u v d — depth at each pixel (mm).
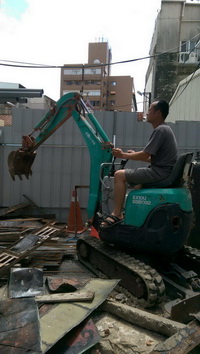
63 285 3150
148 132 6902
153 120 3928
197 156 5199
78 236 5957
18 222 6207
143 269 3375
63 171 7023
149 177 3654
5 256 3977
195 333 2154
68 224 6410
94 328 2521
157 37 20609
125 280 3584
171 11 20438
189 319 2818
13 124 6910
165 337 2557
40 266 4285
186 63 20188
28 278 3438
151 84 22703
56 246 5090
